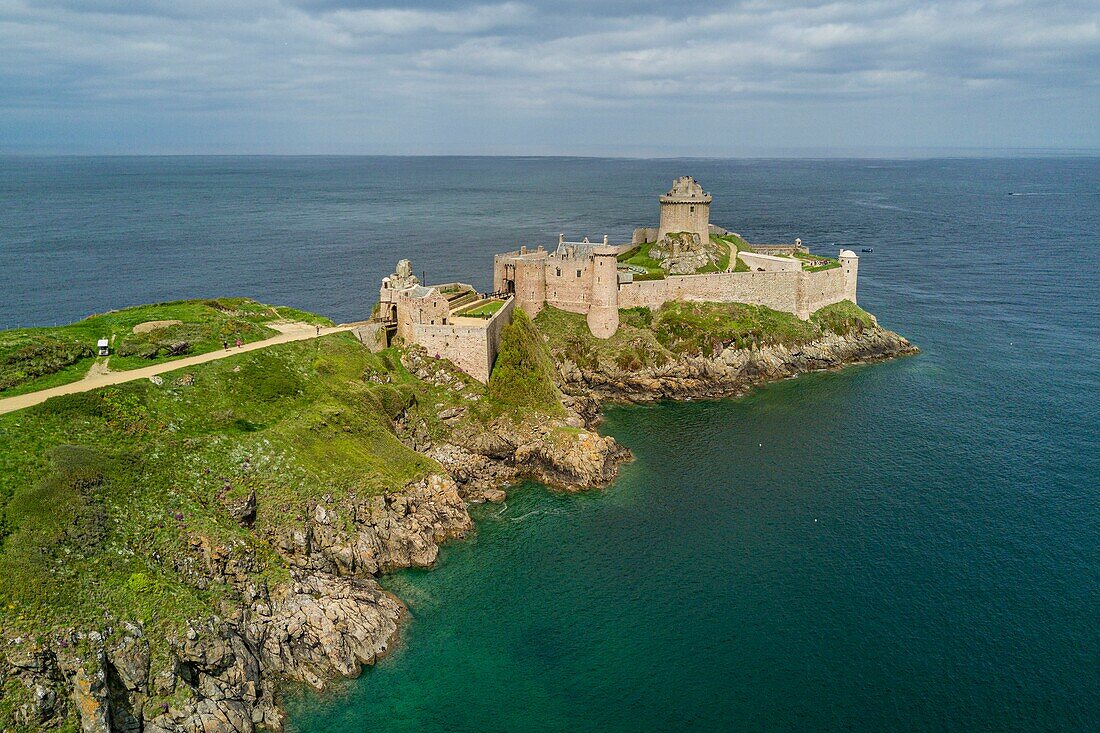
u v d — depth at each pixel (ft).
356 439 302.25
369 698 214.48
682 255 522.47
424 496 294.46
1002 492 316.19
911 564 268.41
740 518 302.04
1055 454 349.61
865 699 211.41
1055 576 259.80
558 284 463.83
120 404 275.80
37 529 213.05
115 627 197.67
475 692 216.95
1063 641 229.86
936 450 356.59
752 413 407.44
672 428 390.01
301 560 251.80
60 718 178.09
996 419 391.65
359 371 349.41
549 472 337.72
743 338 458.09
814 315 506.89
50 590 198.70
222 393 302.25
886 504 308.81
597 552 282.15
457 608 251.39
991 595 250.78
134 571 215.31
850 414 402.72
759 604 250.57
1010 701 208.95
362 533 265.54
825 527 293.64
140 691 192.44
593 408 402.52
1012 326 568.41
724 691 215.51
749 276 490.08
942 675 218.59
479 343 370.53
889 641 232.12
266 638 222.48
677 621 244.01
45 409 260.62
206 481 256.52
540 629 241.55
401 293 385.29
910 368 475.72
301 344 352.90
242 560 234.38
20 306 588.50
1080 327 564.30
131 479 244.01
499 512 311.88
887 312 609.83
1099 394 424.87
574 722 206.69
